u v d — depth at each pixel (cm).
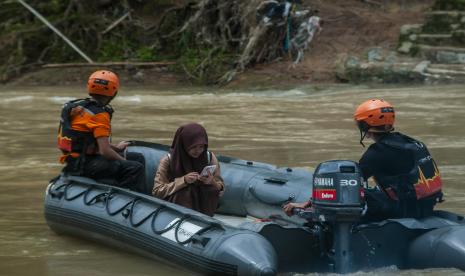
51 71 2870
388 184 724
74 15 3041
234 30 2830
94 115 870
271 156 1312
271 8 2623
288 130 1614
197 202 802
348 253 688
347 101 2080
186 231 725
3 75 2864
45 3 3167
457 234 696
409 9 2920
